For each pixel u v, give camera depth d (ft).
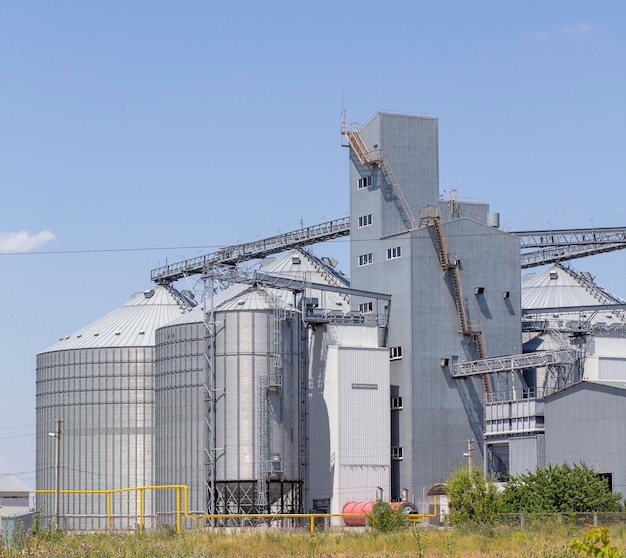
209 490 467.52
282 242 571.69
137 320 574.15
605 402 394.73
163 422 497.46
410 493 485.56
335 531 340.39
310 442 483.92
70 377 561.43
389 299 506.89
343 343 490.49
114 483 546.67
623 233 550.36
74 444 556.10
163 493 491.31
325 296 540.52
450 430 496.23
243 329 470.39
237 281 477.77
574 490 342.44
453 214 523.70
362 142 525.34
